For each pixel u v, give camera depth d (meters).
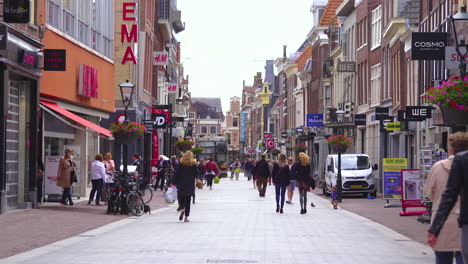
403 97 39.88
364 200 35.34
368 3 50.12
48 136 27.39
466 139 8.28
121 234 16.67
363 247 14.24
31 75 23.33
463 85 14.36
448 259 8.44
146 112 53.00
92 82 31.25
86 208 24.66
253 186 55.38
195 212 25.28
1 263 11.38
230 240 15.35
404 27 39.69
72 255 12.52
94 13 32.44
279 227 18.91
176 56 86.75
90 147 33.91
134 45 45.62
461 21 16.41
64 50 24.25
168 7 64.75
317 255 12.78
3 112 21.11
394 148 42.72
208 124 180.50
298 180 24.59
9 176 22.73
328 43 67.56
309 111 78.88
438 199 8.75
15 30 21.55
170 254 12.70
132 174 28.59
